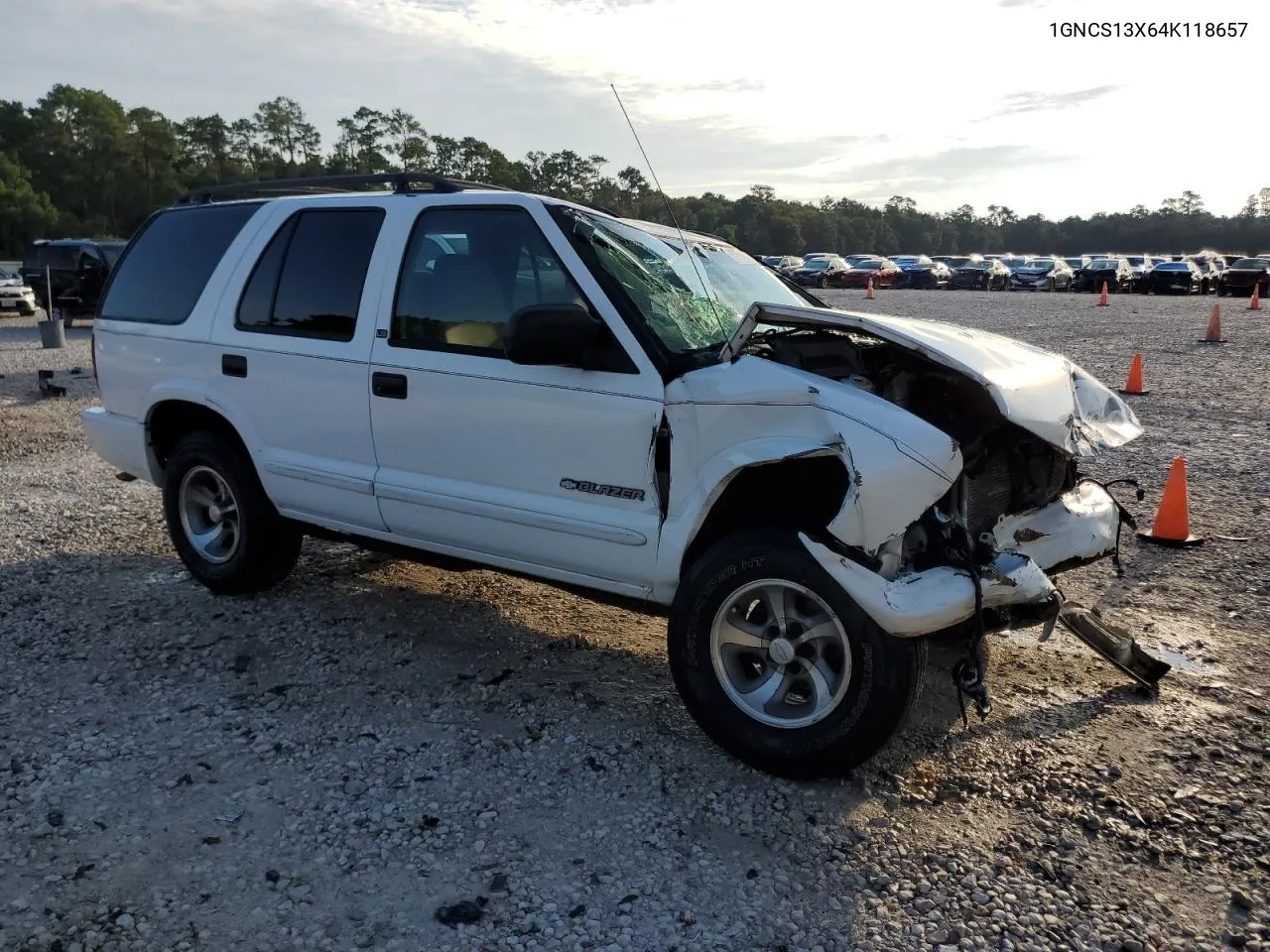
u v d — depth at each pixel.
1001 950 2.58
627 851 2.99
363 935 2.62
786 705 3.40
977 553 3.22
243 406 4.73
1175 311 28.45
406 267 4.21
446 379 3.98
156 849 2.99
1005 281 46.12
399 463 4.22
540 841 3.04
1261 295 38.78
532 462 3.80
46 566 5.60
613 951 2.57
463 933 2.64
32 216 87.56
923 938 2.63
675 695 4.04
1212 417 10.20
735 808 3.21
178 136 109.94
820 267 46.22
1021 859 2.95
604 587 3.77
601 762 3.50
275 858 2.95
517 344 3.40
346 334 4.34
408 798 3.27
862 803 3.24
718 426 3.34
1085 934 2.64
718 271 4.40
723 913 2.72
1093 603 5.05
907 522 3.04
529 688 4.08
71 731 3.71
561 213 3.86
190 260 5.06
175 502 5.13
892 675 3.11
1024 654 4.44
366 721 3.79
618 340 3.57
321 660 4.34
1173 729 3.73
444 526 4.12
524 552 3.92
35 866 2.90
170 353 5.01
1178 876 2.88
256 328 4.68
